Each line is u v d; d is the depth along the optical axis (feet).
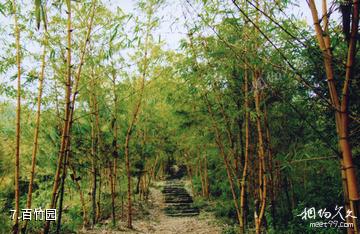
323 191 26.63
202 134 30.50
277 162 27.94
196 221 36.86
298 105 24.13
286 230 24.56
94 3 19.63
